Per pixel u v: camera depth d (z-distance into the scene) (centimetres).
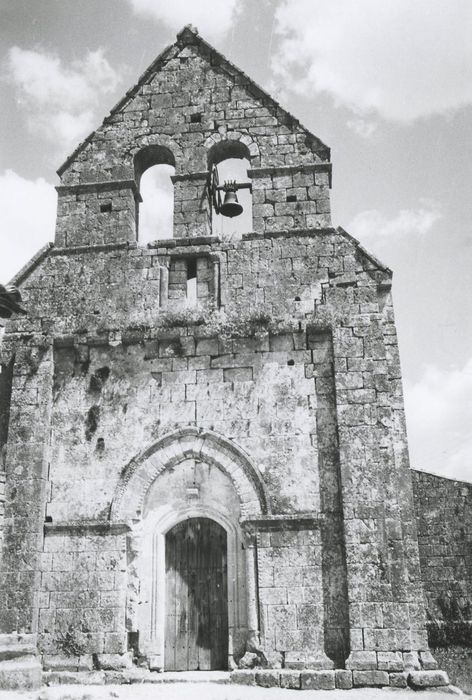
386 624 1552
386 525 1634
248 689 1473
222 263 1938
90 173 2100
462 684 1605
